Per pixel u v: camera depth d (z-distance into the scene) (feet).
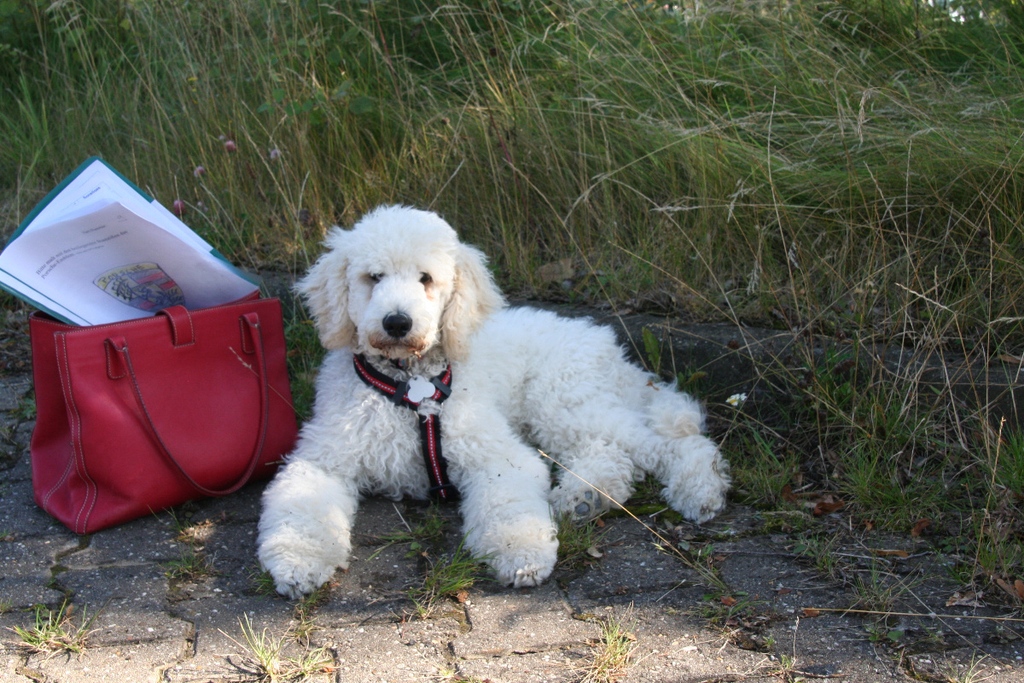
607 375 11.93
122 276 10.26
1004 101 14.46
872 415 11.20
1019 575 8.98
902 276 13.19
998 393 11.43
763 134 15.69
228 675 7.70
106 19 20.33
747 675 7.70
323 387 11.11
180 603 8.77
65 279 9.89
